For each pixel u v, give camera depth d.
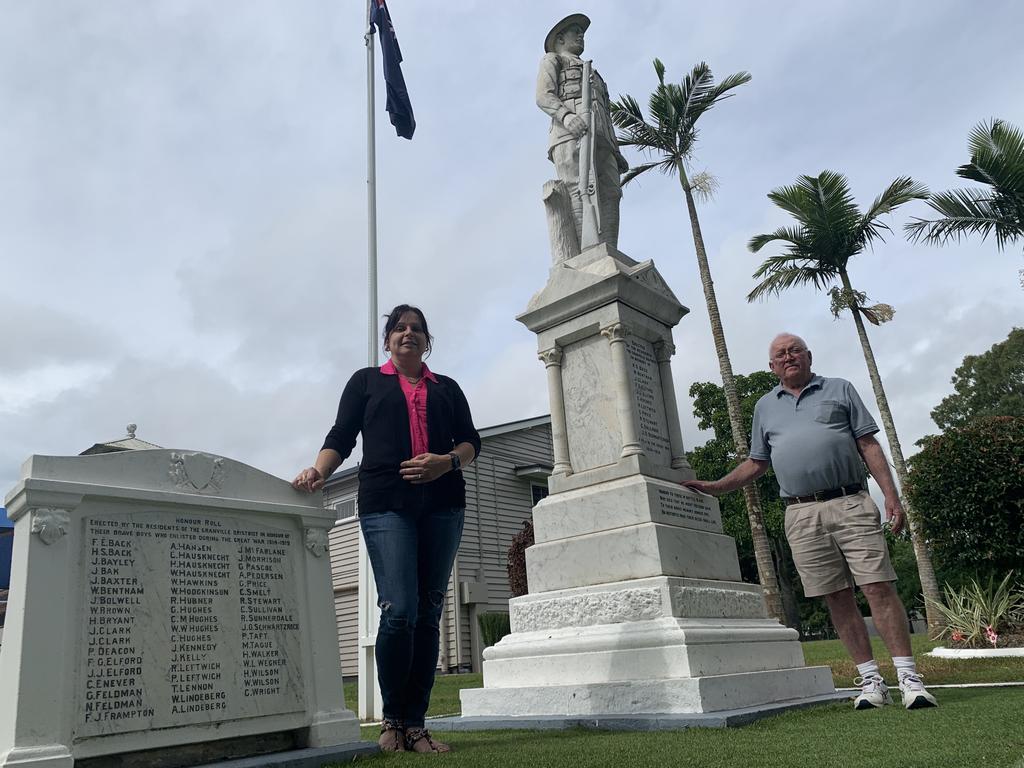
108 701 2.83
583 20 8.18
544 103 7.70
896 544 40.91
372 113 11.92
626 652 4.89
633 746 3.16
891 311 19.75
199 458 3.37
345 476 18.67
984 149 17.20
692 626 4.89
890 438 19.42
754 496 19.61
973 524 10.59
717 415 29.91
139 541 3.09
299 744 3.39
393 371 3.98
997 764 2.24
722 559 5.91
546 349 6.72
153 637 3.02
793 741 3.04
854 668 8.16
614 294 6.34
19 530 2.89
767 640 5.38
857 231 20.03
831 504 4.53
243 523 3.47
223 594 3.29
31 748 2.59
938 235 17.86
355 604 17.73
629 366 6.29
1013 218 17.20
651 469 5.93
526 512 20.06
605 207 7.41
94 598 2.90
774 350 4.89
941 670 7.77
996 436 10.71
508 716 5.18
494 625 16.91
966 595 10.94
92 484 2.98
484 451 19.61
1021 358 39.44
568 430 6.46
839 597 4.54
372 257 10.83
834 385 4.71
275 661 3.39
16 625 2.74
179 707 3.02
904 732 3.09
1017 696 4.22
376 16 12.87
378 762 3.05
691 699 4.39
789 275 20.55
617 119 21.33
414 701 3.62
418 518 3.69
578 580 5.66
